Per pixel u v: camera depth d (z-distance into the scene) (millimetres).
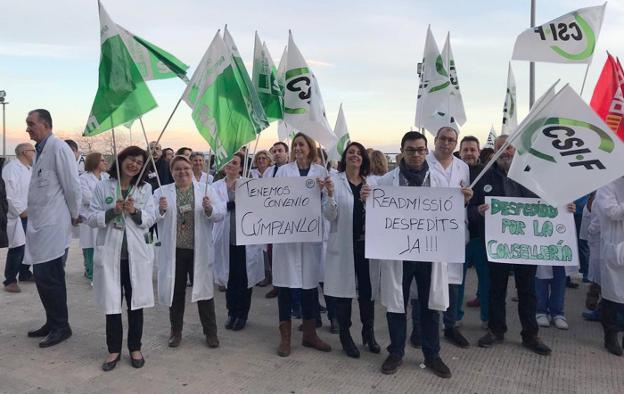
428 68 6844
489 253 4941
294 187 4855
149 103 4531
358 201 4770
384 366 4418
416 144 4496
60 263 5148
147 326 5699
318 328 5770
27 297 6949
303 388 4113
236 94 4695
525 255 4902
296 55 4945
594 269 5906
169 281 4848
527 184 4461
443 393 4027
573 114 4406
